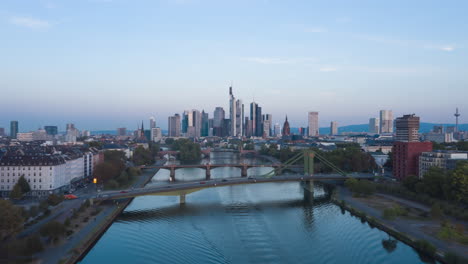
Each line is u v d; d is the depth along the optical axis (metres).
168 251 183.38
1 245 167.00
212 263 168.00
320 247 190.25
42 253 169.62
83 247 179.62
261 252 182.62
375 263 170.75
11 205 176.00
